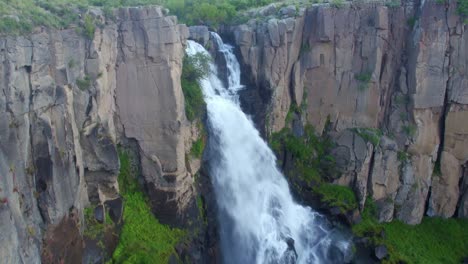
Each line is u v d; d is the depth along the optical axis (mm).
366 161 37656
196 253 31172
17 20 21766
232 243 33969
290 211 37469
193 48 36188
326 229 36906
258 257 34562
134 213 29859
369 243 35719
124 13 29375
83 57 26672
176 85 30266
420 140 37156
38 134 22609
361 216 37250
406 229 37156
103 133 27625
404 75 37281
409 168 37438
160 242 29344
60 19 25438
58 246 23547
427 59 35969
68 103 24719
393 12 37375
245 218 35250
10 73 20734
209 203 33719
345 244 35750
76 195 25234
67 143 24469
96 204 27672
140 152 30594
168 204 30672
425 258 34812
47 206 23047
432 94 36375
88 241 26234
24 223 21078
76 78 26141
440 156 37656
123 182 30453
